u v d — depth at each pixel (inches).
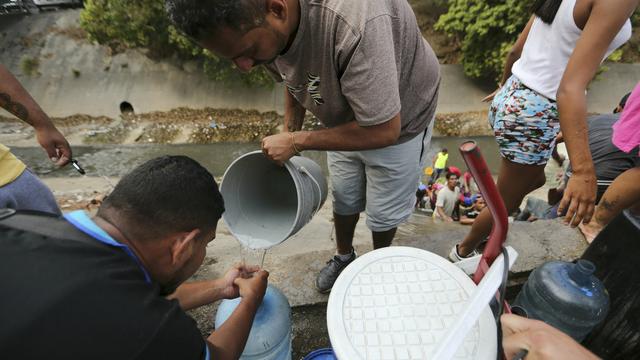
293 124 79.5
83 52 434.3
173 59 431.5
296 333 77.7
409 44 57.6
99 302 28.6
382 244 84.1
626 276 54.2
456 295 39.1
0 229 30.8
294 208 73.8
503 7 365.4
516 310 39.6
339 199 77.6
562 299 53.0
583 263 52.7
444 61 456.4
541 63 60.2
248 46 44.7
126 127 422.6
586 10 50.2
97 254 31.0
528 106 62.3
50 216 34.2
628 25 54.4
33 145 391.5
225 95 438.3
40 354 26.6
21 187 58.7
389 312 37.8
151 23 379.2
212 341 43.6
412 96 63.8
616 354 56.2
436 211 245.0
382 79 48.1
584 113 47.1
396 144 66.3
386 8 48.3
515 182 69.7
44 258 29.2
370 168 70.1
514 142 65.6
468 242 79.1
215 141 424.8
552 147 65.7
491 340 33.7
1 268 28.4
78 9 447.5
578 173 48.3
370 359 33.9
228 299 58.8
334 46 48.6
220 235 156.3
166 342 31.1
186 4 39.1
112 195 35.2
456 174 245.4
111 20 372.5
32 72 429.4
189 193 35.4
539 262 83.0
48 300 27.2
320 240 161.9
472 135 433.4
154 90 432.8
